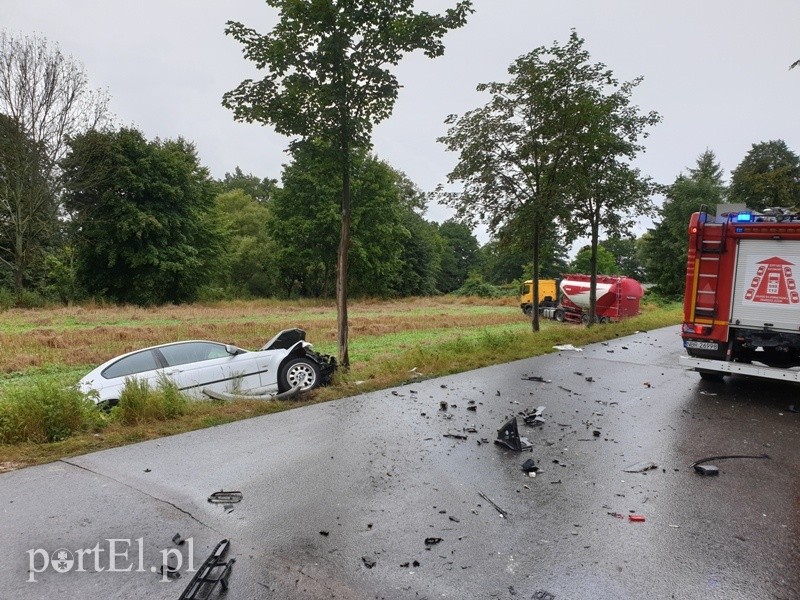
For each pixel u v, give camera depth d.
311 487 4.94
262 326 23.62
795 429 7.15
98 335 19.11
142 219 36.16
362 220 49.31
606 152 16.62
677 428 7.13
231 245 53.09
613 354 13.64
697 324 9.91
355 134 9.91
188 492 4.80
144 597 3.25
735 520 4.37
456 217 17.41
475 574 3.51
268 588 3.34
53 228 34.03
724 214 9.95
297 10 8.91
